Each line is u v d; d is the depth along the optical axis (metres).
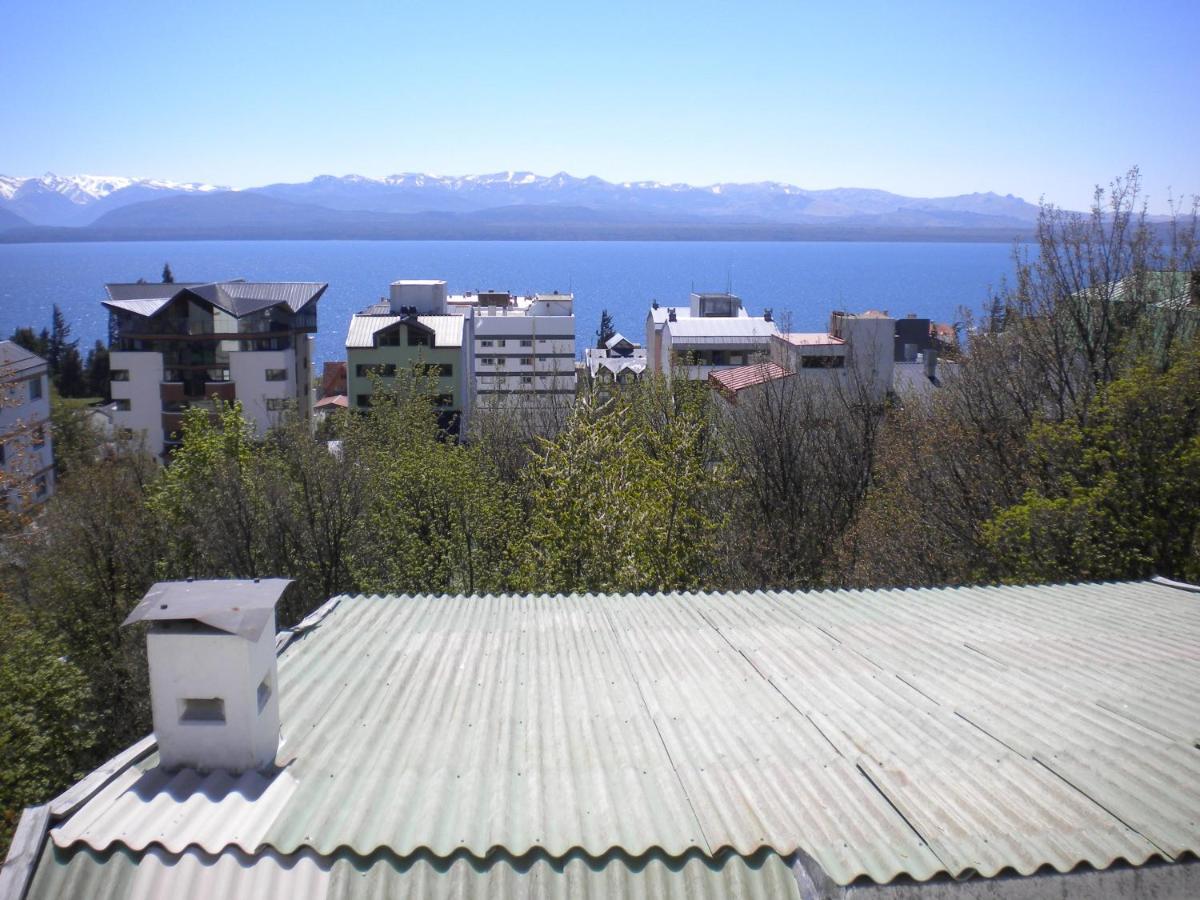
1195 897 6.10
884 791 6.88
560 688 9.06
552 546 22.14
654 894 5.91
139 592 28.38
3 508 24.23
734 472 26.91
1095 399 19.83
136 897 5.67
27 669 19.81
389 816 6.49
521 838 6.32
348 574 28.61
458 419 74.38
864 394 32.62
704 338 72.50
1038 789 6.88
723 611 12.11
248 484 29.12
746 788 6.98
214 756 6.82
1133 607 12.13
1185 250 24.91
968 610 12.01
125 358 61.25
